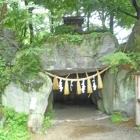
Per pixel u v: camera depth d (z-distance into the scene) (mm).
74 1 11430
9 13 7570
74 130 7637
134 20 12641
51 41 8312
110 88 9078
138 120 7566
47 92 7969
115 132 7320
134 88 8438
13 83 8047
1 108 7781
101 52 8484
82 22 11805
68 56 8367
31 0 8789
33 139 6711
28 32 9508
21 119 7613
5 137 6398
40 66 8281
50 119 8852
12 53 8602
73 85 13211
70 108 11398
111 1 11320
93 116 9430
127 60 7684
